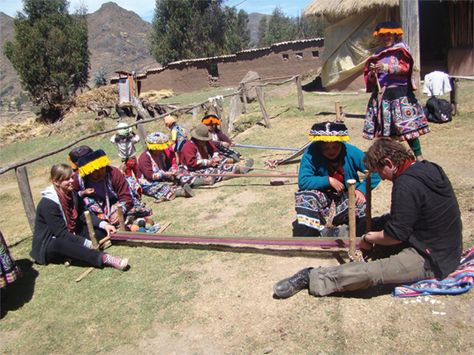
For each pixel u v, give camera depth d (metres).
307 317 3.48
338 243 4.10
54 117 34.59
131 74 29.80
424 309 3.33
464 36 15.34
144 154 6.94
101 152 5.22
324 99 14.91
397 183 3.37
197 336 3.51
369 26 15.45
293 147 8.94
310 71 26.09
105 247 5.24
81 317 3.99
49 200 4.86
